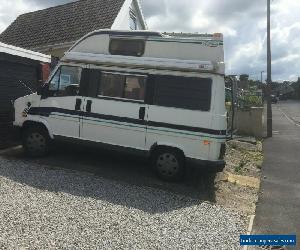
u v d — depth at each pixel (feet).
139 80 28.25
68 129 30.01
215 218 22.29
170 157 27.91
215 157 26.55
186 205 23.91
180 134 27.20
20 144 36.24
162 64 27.58
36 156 31.35
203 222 21.50
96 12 63.62
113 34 29.17
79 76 29.76
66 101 30.01
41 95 30.71
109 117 28.84
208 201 25.26
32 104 31.07
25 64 38.22
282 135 63.05
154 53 28.09
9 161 29.43
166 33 29.01
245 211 24.47
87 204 22.12
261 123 58.95
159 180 28.43
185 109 27.09
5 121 35.09
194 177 30.35
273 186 31.32
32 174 26.58
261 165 38.96
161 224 20.56
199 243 18.78
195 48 27.30
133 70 28.40
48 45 59.77
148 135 27.99
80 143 29.76
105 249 17.03
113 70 28.91
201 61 26.81
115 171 29.71
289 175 35.37
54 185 24.77
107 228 19.22
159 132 27.71
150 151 28.07
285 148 49.65
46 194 22.99
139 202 23.44
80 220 19.79
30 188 23.75
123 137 28.60
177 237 19.17
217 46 26.94
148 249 17.49
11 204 20.85
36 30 66.23
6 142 35.09
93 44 29.71
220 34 26.96
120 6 62.75
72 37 59.88
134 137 28.32
